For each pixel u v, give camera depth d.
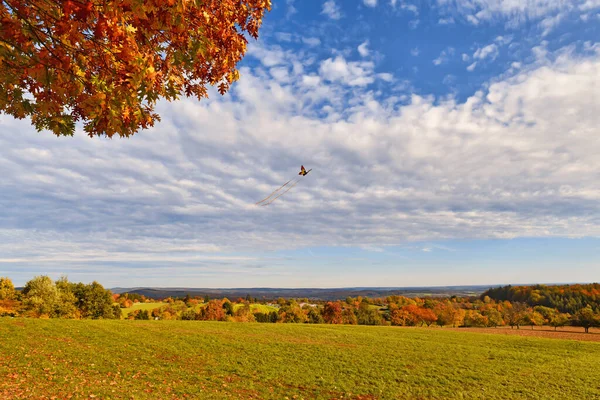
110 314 72.25
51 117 6.61
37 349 24.20
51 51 5.16
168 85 7.11
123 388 17.08
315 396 19.97
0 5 4.69
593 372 29.30
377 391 21.45
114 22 5.00
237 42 7.25
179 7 5.20
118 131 6.41
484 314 131.12
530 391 22.91
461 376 26.22
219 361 26.50
